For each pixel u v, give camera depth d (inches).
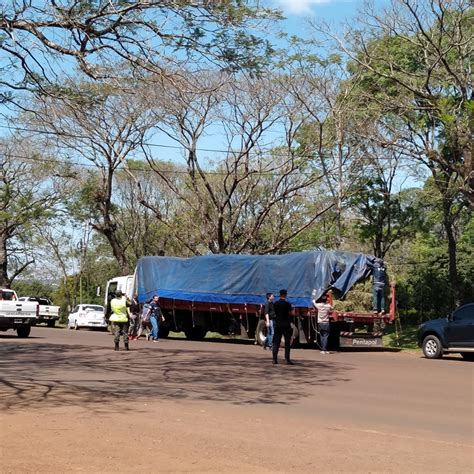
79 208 1904.5
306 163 1440.7
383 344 1131.3
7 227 2086.6
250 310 1112.2
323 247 1608.0
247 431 383.9
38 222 2066.9
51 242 2493.8
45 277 3021.7
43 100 589.0
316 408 478.3
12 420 388.5
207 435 367.6
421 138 1029.2
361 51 1076.5
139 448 329.1
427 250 1456.7
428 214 1380.4
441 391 580.4
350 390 573.3
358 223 1435.8
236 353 916.6
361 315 1010.1
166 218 1897.1
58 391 512.7
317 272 1016.9
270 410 463.5
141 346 1012.5
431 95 979.9
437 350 904.3
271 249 1523.1
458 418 453.4
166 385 573.3
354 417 446.9
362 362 826.8
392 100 1015.6
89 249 2694.4
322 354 943.7
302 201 1556.3
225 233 1621.6
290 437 371.2
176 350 946.1
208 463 304.7
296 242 1601.9
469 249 1428.4
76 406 447.8
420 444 364.5
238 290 1127.6
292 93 1374.3
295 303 1034.7
